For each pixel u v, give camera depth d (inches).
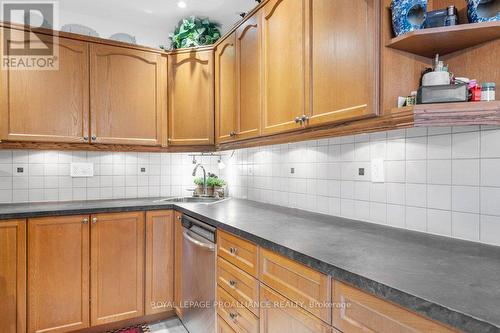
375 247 45.5
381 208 61.5
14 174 94.8
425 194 54.0
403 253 42.5
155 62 103.1
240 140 86.4
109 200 104.1
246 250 57.7
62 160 100.9
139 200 104.4
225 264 65.4
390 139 59.7
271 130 72.3
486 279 33.0
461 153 49.2
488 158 46.0
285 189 88.1
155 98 103.3
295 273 45.1
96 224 85.7
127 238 89.4
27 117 86.2
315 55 59.6
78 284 83.7
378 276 33.8
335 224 62.2
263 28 75.4
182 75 104.3
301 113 63.0
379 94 47.4
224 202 98.0
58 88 89.8
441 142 51.7
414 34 43.5
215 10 102.0
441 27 42.6
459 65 49.1
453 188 50.2
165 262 94.2
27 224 77.9
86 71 93.4
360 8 50.0
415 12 44.9
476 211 47.4
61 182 100.6
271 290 50.4
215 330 70.2
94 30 103.1
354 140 67.2
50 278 80.4
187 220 83.8
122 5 98.2
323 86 57.6
